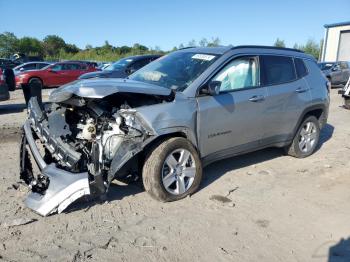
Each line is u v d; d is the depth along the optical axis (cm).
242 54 543
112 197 475
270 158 662
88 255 350
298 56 646
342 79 2241
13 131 844
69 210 435
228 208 457
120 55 5122
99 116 438
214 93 470
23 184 462
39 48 7125
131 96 455
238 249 370
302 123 649
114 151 426
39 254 349
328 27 3731
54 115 468
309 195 505
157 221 418
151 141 438
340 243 388
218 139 507
